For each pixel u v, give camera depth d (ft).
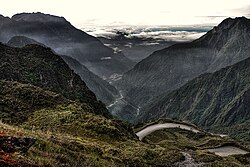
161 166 201.36
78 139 193.67
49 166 91.15
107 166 132.05
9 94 371.97
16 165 76.54
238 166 240.32
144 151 214.90
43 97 379.76
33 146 105.29
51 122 290.97
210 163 233.96
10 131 115.34
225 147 536.83
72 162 108.47
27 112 336.70
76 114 312.29
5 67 557.74
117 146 237.04
